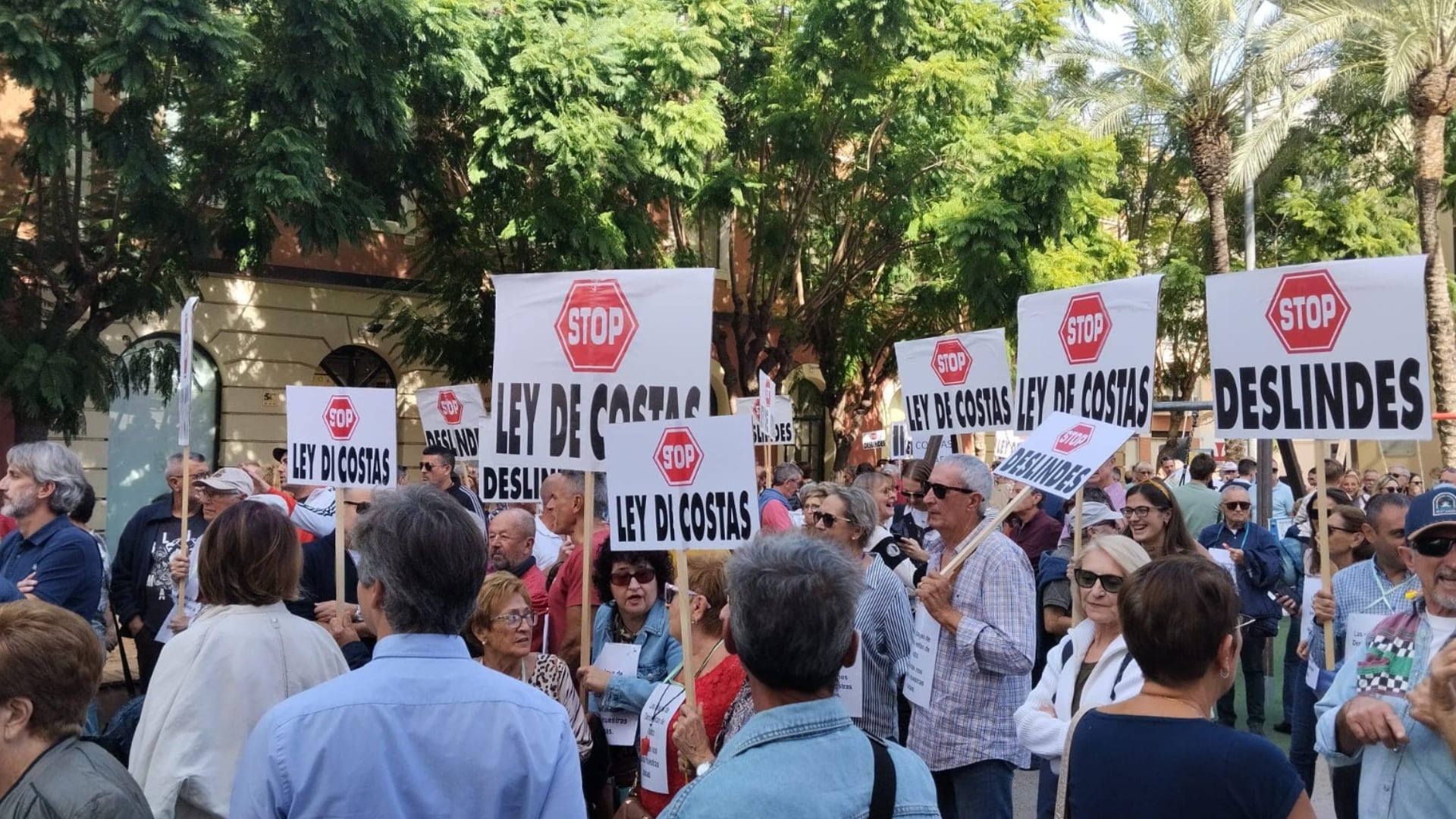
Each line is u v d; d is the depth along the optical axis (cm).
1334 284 498
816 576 238
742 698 428
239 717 336
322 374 1922
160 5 1113
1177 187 3061
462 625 271
